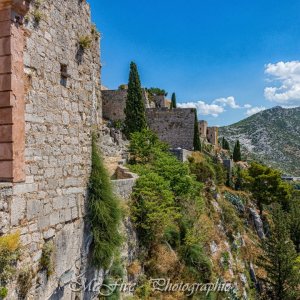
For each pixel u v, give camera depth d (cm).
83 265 794
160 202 1507
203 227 2044
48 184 662
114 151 2570
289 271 3028
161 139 4406
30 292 598
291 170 17688
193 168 3300
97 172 852
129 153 2706
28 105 607
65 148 728
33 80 623
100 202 841
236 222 3259
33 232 611
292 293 3019
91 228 829
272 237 3153
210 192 3247
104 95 4569
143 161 2631
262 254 3394
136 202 1399
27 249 591
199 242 1758
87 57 845
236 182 5262
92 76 878
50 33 682
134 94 3850
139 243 1349
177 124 4384
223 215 3138
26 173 595
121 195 1312
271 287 3133
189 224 1831
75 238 758
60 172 707
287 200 5144
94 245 835
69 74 751
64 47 735
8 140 562
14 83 564
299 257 3350
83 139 809
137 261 1284
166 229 1542
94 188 838
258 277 3158
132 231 1297
